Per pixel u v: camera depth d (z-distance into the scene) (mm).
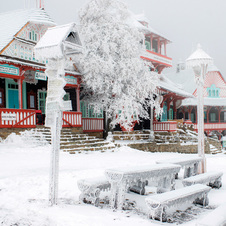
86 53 20016
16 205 6203
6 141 16547
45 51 6453
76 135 19062
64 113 19734
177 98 33219
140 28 28969
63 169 10805
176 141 25203
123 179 6277
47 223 5090
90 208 6250
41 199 6820
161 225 5422
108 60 19875
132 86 20922
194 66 10336
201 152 10336
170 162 8898
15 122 17266
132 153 18484
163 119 33000
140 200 7250
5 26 19922
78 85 21641
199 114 10406
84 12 21250
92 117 26406
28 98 22203
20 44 18828
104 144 19266
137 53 21750
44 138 17234
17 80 18188
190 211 6621
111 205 6430
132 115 21906
